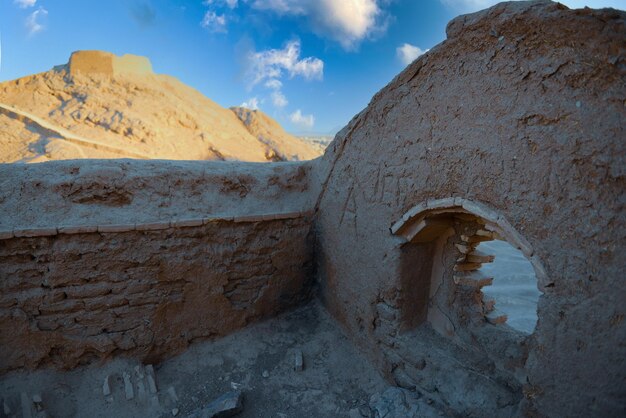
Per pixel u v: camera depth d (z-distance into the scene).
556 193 2.27
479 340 3.30
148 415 3.52
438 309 3.79
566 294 2.25
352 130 4.06
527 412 2.53
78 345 3.63
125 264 3.75
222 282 4.35
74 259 3.55
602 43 2.05
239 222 4.36
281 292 4.88
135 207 3.98
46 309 3.49
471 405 3.07
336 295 4.67
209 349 4.32
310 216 4.96
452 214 3.40
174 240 3.98
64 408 3.39
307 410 3.64
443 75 2.94
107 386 3.59
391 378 3.82
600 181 2.09
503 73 2.52
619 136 2.02
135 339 3.87
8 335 3.38
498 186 2.59
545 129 2.30
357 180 4.07
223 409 3.45
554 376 2.34
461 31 2.75
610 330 2.09
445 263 3.70
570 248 2.22
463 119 2.80
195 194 4.41
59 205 3.68
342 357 4.27
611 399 2.13
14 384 3.38
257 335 4.59
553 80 2.26
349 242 4.29
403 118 3.37
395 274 3.58
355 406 3.65
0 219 3.40
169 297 4.03
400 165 3.43
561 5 2.21
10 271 3.36
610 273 2.07
